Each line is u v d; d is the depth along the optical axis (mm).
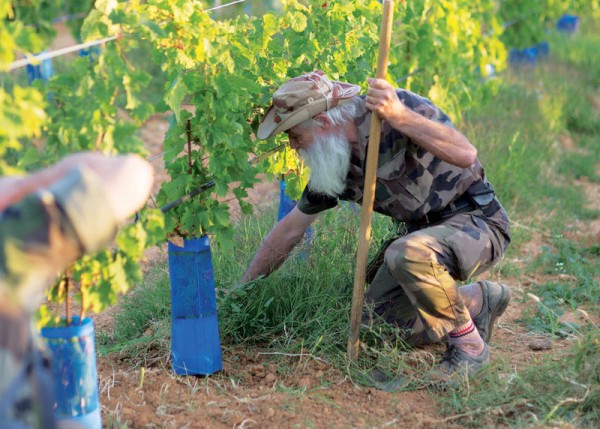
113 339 4008
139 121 2795
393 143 3387
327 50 4156
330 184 3414
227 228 3453
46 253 1846
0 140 2449
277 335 3875
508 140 7121
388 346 3711
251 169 3506
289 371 3576
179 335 3471
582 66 10836
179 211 3350
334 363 3602
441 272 3389
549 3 9383
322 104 3289
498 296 3809
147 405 3244
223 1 9578
